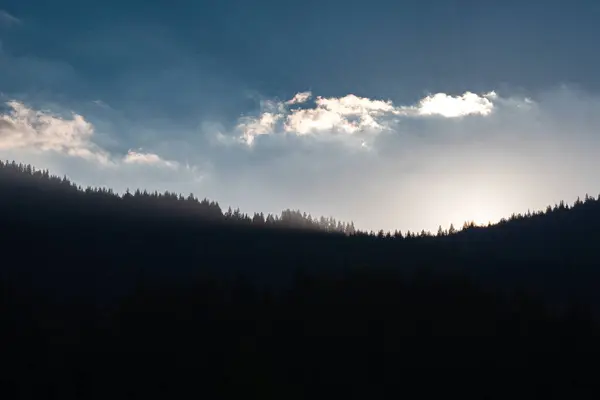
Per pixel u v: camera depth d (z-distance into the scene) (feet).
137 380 274.77
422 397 277.44
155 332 310.24
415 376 286.05
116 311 346.95
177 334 307.78
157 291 345.51
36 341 294.05
